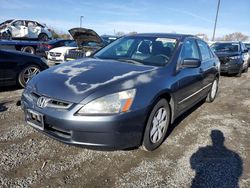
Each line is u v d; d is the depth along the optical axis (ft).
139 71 10.94
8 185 8.38
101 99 8.95
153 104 10.30
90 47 32.04
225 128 14.51
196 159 10.78
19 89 20.81
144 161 10.37
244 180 9.46
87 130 8.87
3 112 14.93
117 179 9.10
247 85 29.01
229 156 11.19
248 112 17.92
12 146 10.87
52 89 9.55
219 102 20.27
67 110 8.94
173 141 12.37
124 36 15.75
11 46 48.70
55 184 8.59
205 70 16.19
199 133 13.58
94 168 9.66
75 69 11.12
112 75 10.26
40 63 21.84
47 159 10.07
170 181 9.19
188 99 13.88
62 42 48.52
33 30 63.67
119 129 9.07
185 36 14.99
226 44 38.45
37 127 9.79
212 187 8.97
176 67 12.45
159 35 14.76
